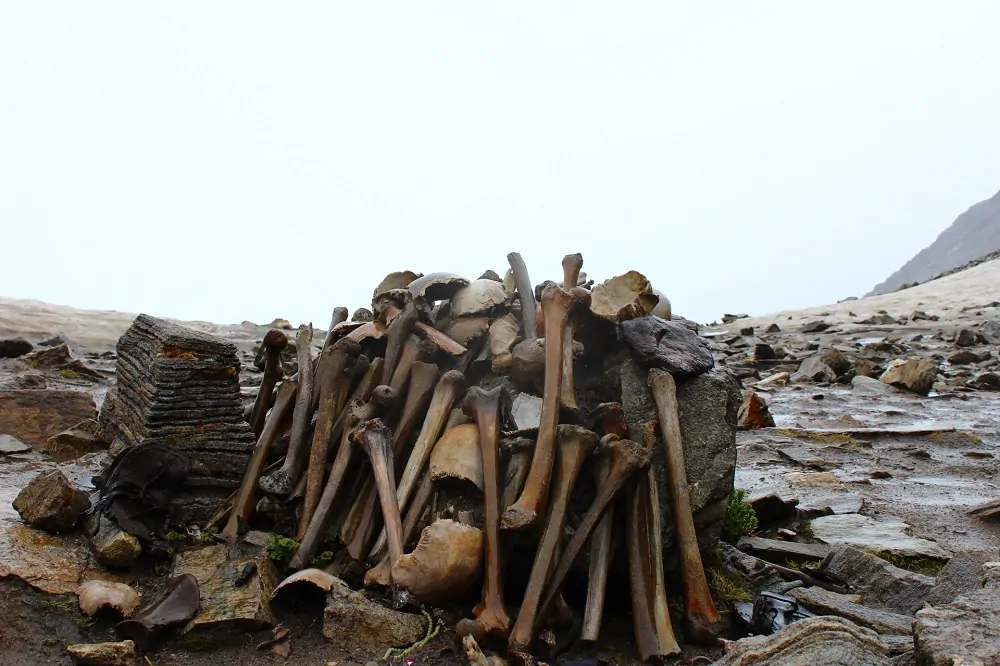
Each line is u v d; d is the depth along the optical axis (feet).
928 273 378.94
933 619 10.78
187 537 14.58
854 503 22.41
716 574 15.15
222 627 12.72
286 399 16.40
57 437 22.36
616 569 14.02
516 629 12.11
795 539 19.51
